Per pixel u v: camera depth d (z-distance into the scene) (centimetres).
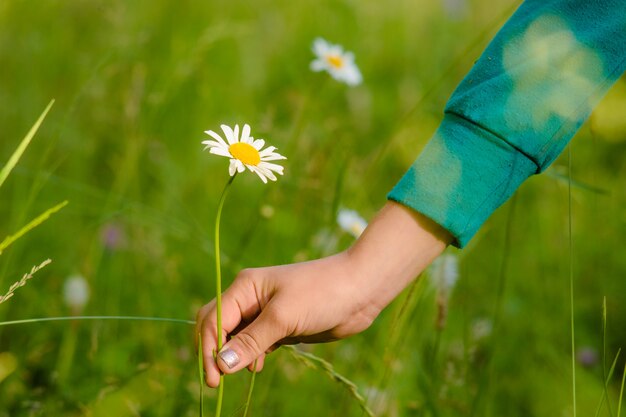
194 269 149
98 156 177
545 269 161
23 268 140
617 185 164
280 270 94
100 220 136
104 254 143
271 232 148
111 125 181
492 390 127
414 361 125
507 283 157
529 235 168
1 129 180
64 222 153
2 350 132
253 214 137
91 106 183
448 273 119
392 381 123
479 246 164
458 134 95
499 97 94
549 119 94
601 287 153
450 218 94
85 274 137
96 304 136
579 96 94
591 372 142
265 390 122
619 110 94
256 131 161
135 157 155
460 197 94
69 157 171
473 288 151
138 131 161
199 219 163
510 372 138
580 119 95
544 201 172
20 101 185
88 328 133
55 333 132
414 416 126
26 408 120
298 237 147
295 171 163
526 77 94
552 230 167
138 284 140
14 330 132
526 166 95
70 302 128
